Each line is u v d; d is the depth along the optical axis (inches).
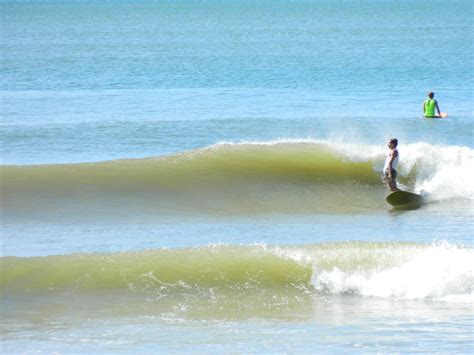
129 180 2135.8
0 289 1352.1
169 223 1875.0
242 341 1106.1
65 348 1085.8
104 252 1501.0
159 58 6707.7
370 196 2138.3
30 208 1952.5
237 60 6461.6
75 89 4603.8
